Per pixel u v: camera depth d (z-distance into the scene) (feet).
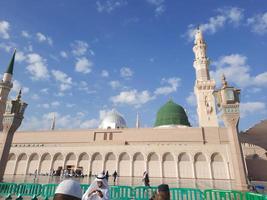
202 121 189.88
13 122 72.38
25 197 49.11
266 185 107.24
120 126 236.43
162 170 163.22
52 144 192.95
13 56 210.59
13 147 186.39
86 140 189.98
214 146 161.58
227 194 40.24
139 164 168.35
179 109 219.41
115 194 48.39
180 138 178.29
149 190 47.91
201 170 157.89
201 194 44.01
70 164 175.94
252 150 183.01
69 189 8.97
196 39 225.97
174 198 46.06
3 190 51.75
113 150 173.47
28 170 177.88
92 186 19.02
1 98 191.31
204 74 205.46
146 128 187.11
